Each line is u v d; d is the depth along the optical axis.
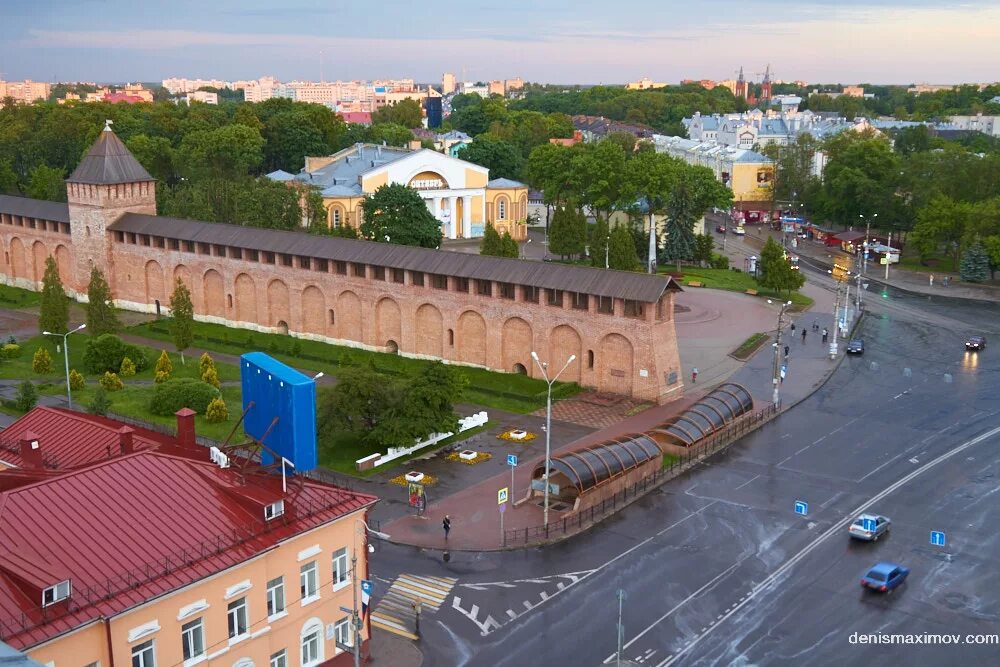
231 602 46.41
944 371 109.25
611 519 71.56
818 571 63.19
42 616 39.41
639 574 63.06
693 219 170.50
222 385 103.31
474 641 55.22
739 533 68.88
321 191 174.75
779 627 56.53
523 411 95.94
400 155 194.75
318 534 50.41
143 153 198.75
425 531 69.31
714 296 148.75
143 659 42.97
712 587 61.28
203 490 49.00
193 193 159.50
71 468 50.38
